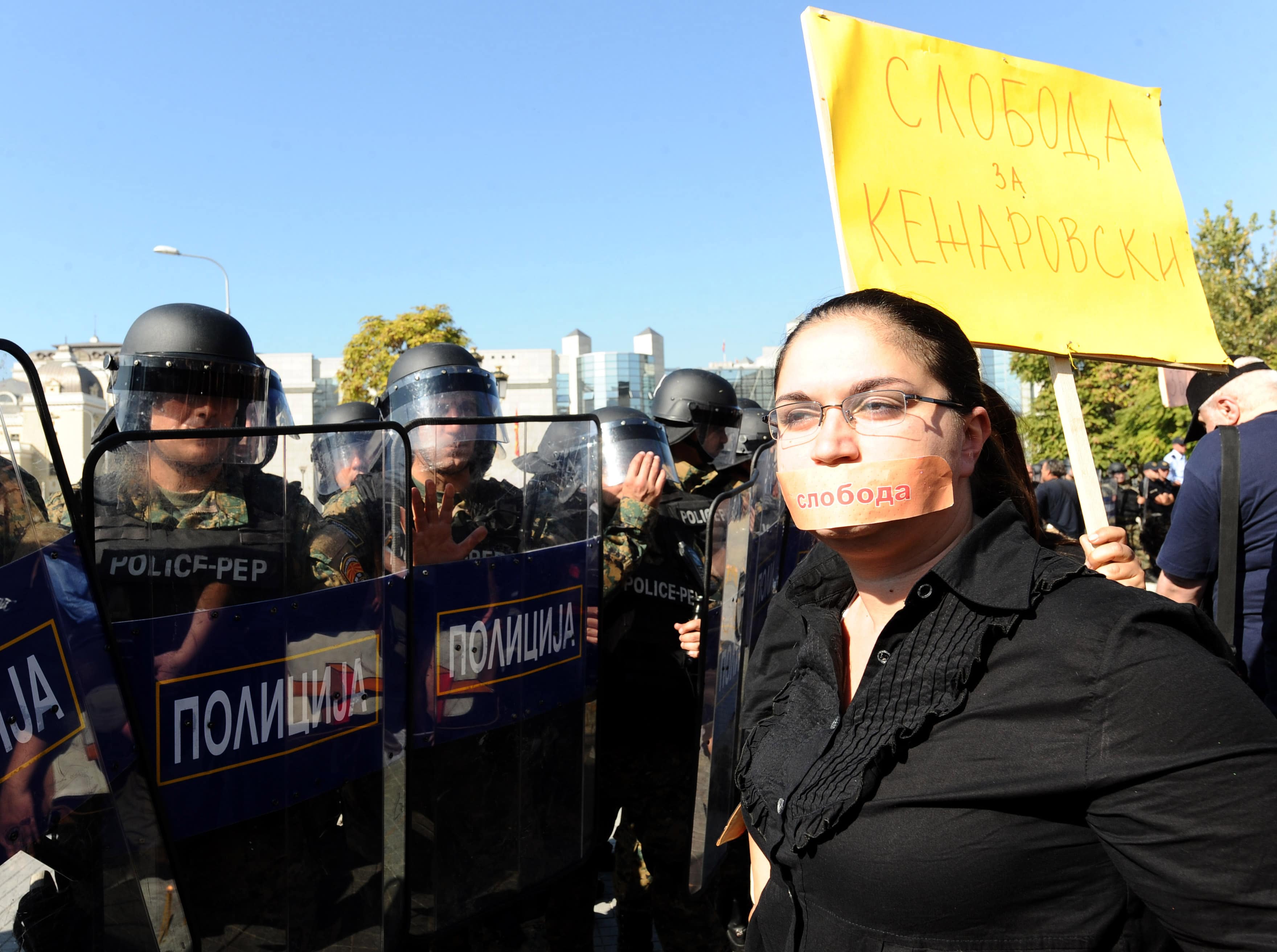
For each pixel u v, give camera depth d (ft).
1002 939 3.04
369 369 86.69
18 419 4.24
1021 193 7.89
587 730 7.34
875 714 3.38
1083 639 3.01
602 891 11.68
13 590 4.15
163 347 6.73
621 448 9.91
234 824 5.06
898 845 3.13
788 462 3.80
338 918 5.55
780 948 3.68
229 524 5.03
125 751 4.56
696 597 9.68
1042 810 3.00
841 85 7.35
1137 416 52.95
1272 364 52.95
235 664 5.05
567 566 7.13
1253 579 8.47
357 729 5.64
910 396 3.49
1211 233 56.18
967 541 3.40
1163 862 2.78
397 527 5.81
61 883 4.48
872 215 7.25
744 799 4.07
